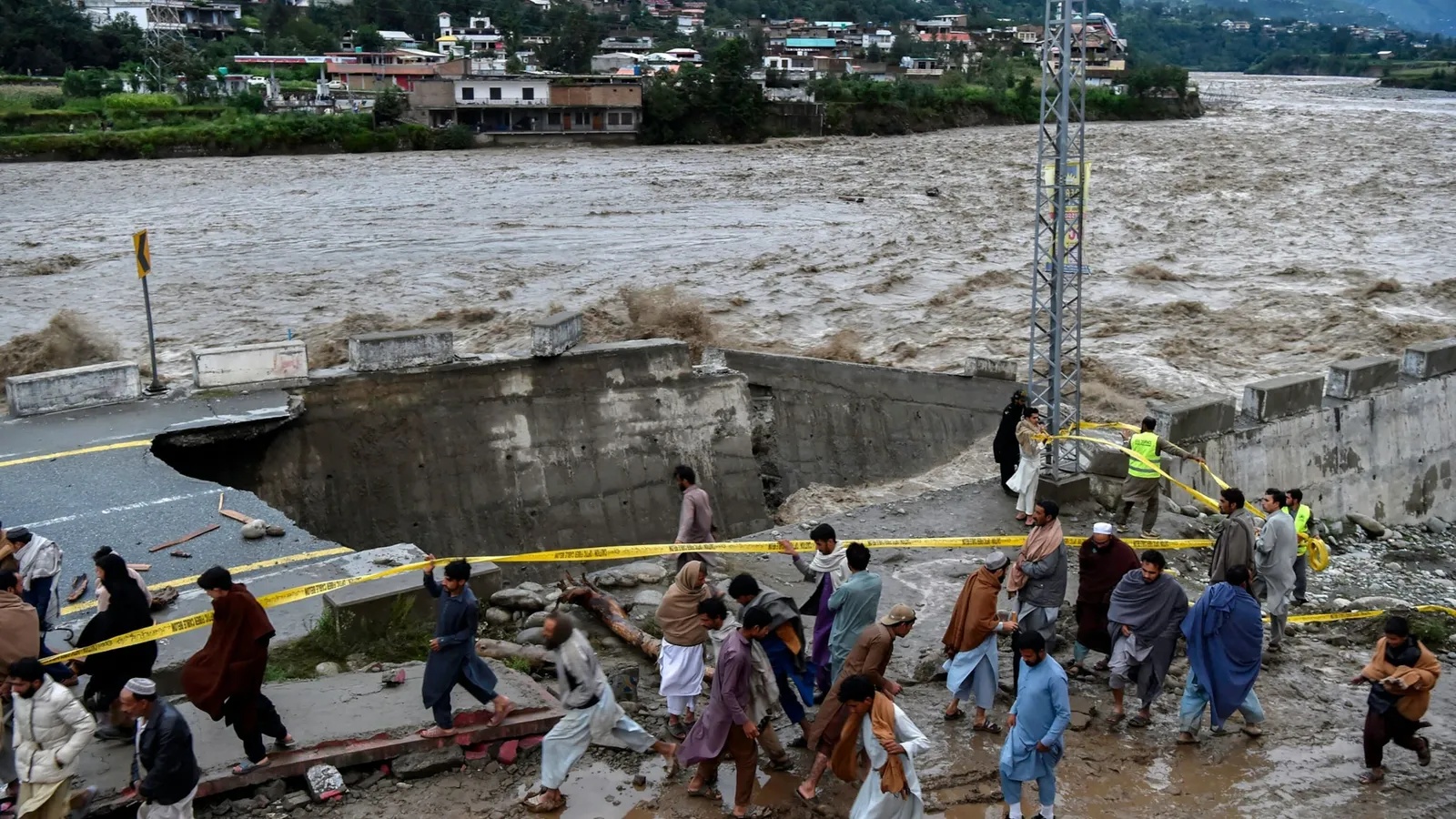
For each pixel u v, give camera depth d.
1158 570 10.85
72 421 19.22
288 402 20.25
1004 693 11.84
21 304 39.22
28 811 8.44
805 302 41.00
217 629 9.16
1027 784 10.29
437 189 69.25
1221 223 57.69
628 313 38.44
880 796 8.63
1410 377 22.36
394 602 12.18
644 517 23.23
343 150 90.81
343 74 117.25
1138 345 35.28
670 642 10.59
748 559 15.18
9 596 9.70
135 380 20.28
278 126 88.62
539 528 22.17
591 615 13.04
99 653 9.73
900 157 90.75
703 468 24.05
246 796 9.51
